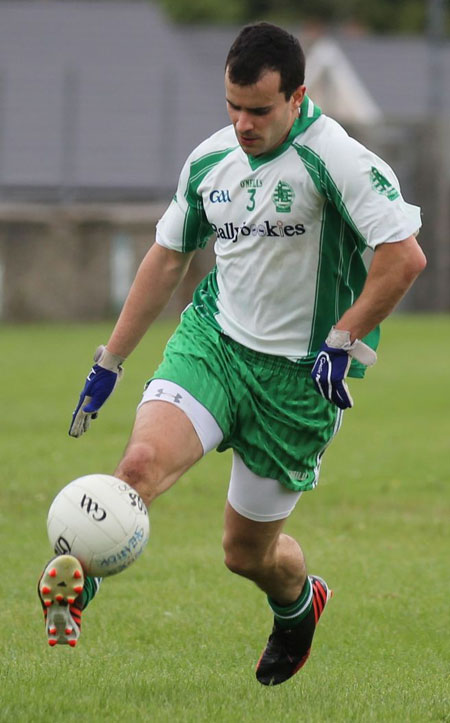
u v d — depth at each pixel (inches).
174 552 1347.2
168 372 760.3
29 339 3978.8
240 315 778.2
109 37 6195.9
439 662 946.7
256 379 770.8
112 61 6072.8
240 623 1060.5
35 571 1248.8
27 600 1134.4
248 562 800.3
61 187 5580.7
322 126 735.1
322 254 754.2
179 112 5964.6
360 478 1814.7
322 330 771.4
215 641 1002.7
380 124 5280.5
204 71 6215.6
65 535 641.6
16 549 1344.7
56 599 634.2
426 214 5300.2
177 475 726.5
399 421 2379.4
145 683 797.9
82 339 3991.1
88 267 4923.7
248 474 780.6
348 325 724.0
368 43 7091.5
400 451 2046.0
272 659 835.4
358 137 5265.8
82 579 631.8
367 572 1256.2
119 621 1060.5
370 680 862.5
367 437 2186.3
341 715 735.7
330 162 726.5
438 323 4611.2
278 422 776.9
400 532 1476.4
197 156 774.5
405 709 755.4
